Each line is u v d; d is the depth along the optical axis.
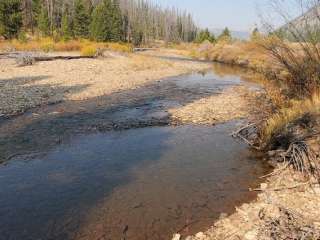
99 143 11.65
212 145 11.34
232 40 64.12
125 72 28.70
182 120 14.62
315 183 7.66
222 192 8.02
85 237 6.37
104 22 63.81
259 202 7.34
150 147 11.23
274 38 11.38
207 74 32.56
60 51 43.50
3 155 10.42
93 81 23.47
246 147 11.06
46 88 20.20
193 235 6.33
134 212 7.21
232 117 14.88
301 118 10.17
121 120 14.63
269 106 12.58
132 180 8.73
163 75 29.83
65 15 62.59
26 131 12.77
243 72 34.66
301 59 11.32
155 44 100.25
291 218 6.22
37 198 7.80
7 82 21.17
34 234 6.48
